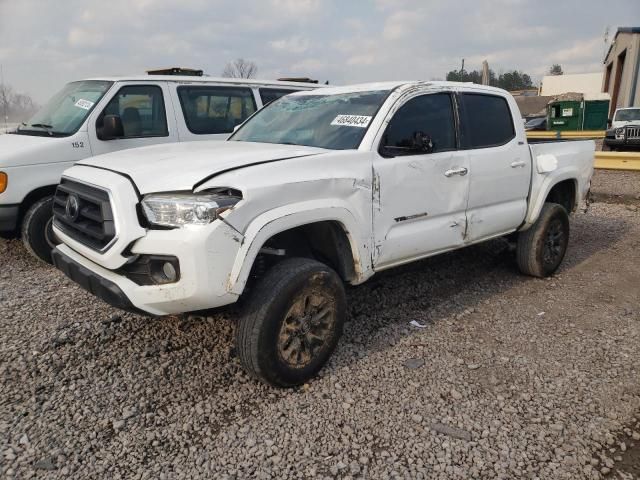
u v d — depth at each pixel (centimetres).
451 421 304
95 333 403
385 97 400
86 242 319
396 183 377
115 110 628
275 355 314
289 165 320
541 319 450
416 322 439
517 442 287
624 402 325
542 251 541
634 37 2948
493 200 472
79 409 308
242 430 292
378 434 291
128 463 266
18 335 399
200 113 706
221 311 355
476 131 461
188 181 293
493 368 364
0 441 278
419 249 407
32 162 556
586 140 614
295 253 368
